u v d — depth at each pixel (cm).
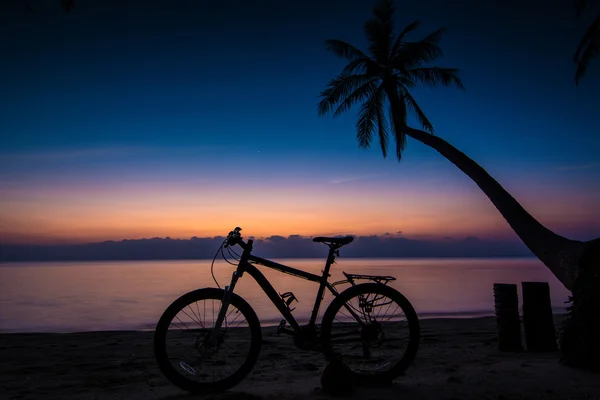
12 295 2312
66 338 746
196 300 329
